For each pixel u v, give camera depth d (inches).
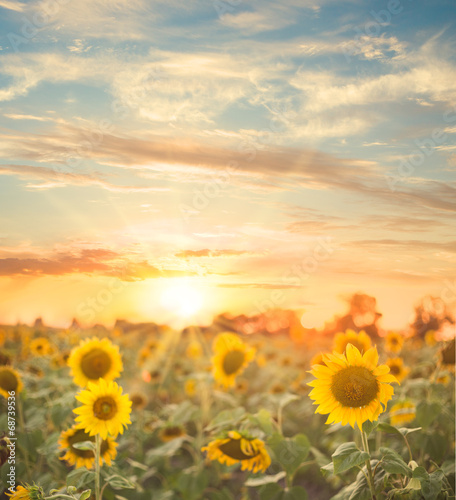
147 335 494.3
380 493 113.5
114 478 124.7
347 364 105.7
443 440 142.6
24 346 300.0
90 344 166.6
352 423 103.3
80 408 120.3
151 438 249.1
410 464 111.1
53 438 153.1
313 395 106.3
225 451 138.4
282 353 438.6
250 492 213.3
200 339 415.8
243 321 410.3
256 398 252.4
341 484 208.2
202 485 183.0
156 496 177.3
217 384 235.8
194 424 269.6
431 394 162.7
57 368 254.5
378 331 277.0
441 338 233.8
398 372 195.9
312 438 241.6
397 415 164.2
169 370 335.3
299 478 220.5
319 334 458.3
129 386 292.2
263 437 139.5
